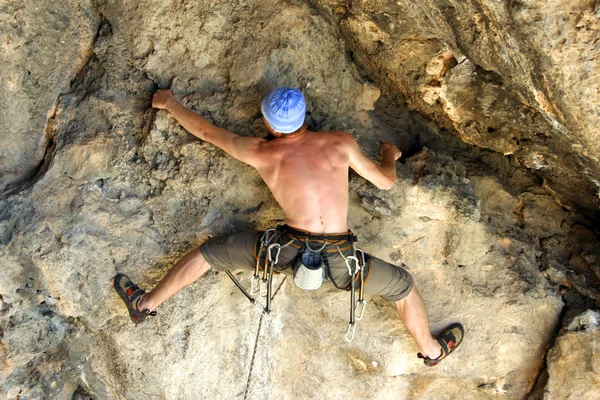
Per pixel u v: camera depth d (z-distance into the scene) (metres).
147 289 4.13
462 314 4.52
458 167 4.25
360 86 4.09
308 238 3.49
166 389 4.38
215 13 3.80
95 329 4.24
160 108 3.85
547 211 4.58
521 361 4.58
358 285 3.73
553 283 4.47
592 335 4.21
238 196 4.04
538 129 3.75
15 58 3.75
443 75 3.98
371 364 4.65
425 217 4.23
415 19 3.61
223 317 4.37
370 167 3.72
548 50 2.89
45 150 4.05
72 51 3.99
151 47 3.95
